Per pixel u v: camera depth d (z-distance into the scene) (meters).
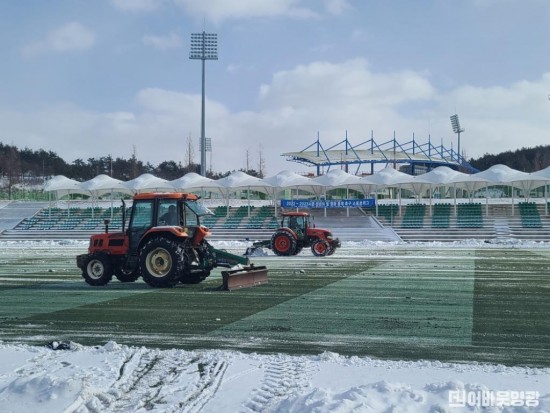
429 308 10.65
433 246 33.75
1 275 17.44
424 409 4.81
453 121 79.25
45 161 97.19
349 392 5.09
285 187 47.56
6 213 50.66
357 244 35.72
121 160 95.94
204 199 54.81
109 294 12.81
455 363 6.65
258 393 5.50
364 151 72.00
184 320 9.48
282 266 19.86
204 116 54.88
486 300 11.62
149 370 6.37
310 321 9.35
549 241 36.84
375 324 9.09
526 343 7.74
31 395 5.32
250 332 8.48
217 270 18.81
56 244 38.25
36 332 8.57
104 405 5.29
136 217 14.50
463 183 46.53
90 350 7.26
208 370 6.33
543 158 91.25
